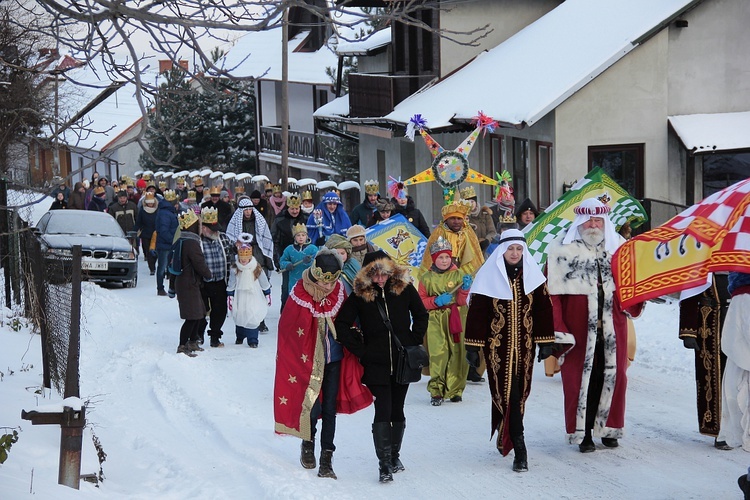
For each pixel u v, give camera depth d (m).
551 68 21.97
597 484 8.26
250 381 12.57
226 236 16.84
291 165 42.94
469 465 8.93
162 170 44.69
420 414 10.79
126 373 13.40
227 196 26.09
